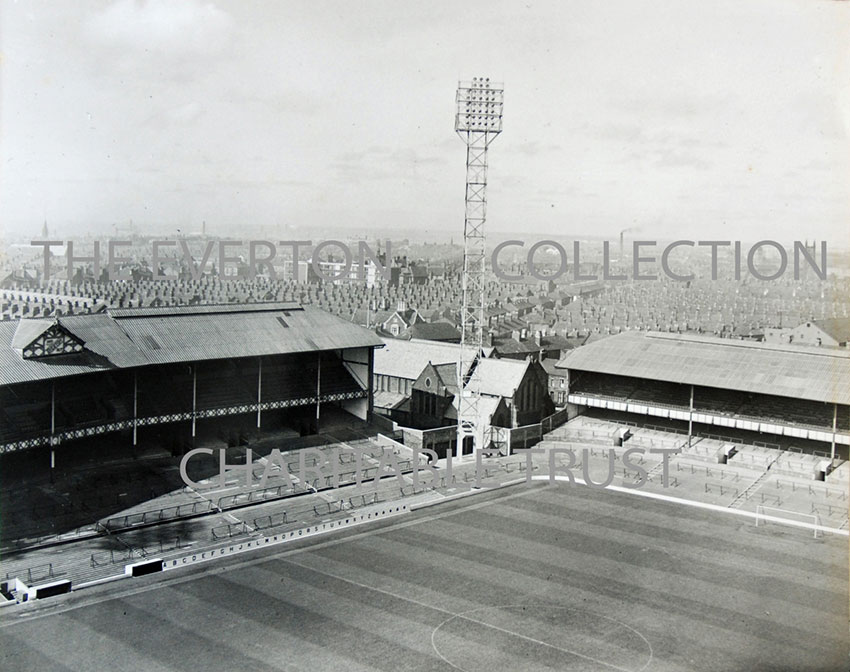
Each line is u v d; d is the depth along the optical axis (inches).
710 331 5241.1
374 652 2236.7
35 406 3068.4
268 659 2172.7
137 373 3410.4
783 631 2420.0
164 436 3565.5
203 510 3085.6
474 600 2568.9
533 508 3435.0
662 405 4375.0
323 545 2957.7
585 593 2647.6
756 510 3447.3
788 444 4151.1
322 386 3981.3
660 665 2213.3
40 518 2832.2
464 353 4446.4
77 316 3363.7
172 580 2610.7
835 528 3253.0
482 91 3858.3
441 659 2212.1
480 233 4052.7
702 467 3966.5
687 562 2913.4
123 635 2258.9
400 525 3193.9
